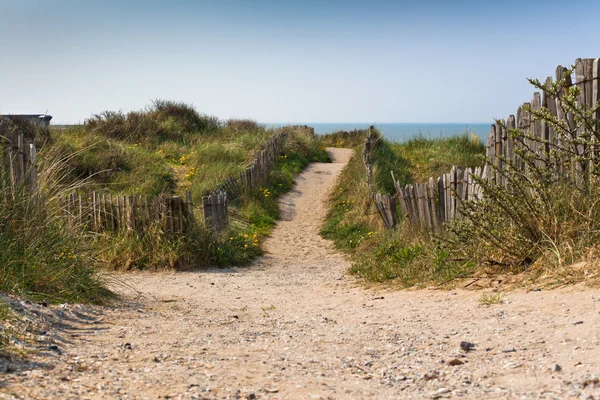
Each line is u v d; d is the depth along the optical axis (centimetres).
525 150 630
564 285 495
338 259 1198
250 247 1241
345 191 1792
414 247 872
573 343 347
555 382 289
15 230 575
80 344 397
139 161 1788
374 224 1386
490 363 342
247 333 478
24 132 1648
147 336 446
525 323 416
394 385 319
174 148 2050
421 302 584
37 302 504
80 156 1655
